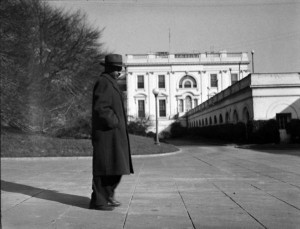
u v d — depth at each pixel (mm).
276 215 4203
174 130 64875
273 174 8305
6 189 6445
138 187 6684
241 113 29984
